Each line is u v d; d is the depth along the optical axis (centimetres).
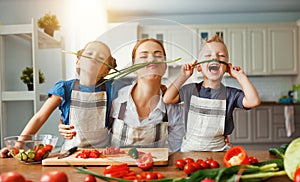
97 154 115
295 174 76
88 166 113
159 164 109
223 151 129
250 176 81
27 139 126
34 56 308
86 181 81
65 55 387
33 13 394
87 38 399
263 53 493
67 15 398
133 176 88
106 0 434
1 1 391
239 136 464
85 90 111
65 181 73
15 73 379
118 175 90
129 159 110
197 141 122
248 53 493
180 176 97
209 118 120
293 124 457
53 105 140
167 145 114
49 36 332
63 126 131
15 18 393
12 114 380
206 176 77
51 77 386
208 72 118
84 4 399
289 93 504
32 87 328
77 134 119
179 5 465
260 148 474
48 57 386
